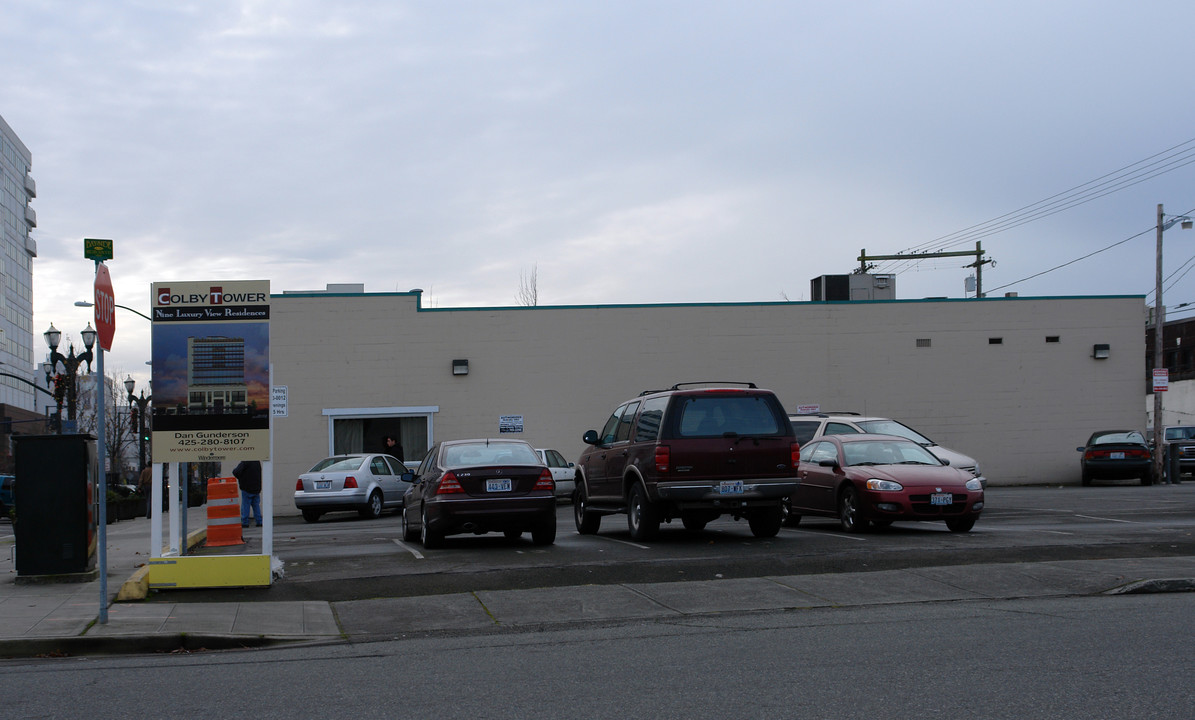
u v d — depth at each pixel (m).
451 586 10.21
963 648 7.09
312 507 22.31
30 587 10.27
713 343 28.36
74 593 9.95
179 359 10.36
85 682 6.65
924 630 7.86
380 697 6.07
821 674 6.38
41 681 6.70
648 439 13.04
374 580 10.46
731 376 28.33
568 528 17.41
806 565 11.02
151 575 9.94
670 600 9.48
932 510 13.59
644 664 6.85
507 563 11.41
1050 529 14.08
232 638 8.09
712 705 5.66
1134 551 11.80
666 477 12.54
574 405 27.84
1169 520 15.45
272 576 10.48
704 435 12.66
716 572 10.75
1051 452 29.06
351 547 13.97
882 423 18.55
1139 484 28.23
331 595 9.93
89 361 25.38
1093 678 6.10
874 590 9.82
